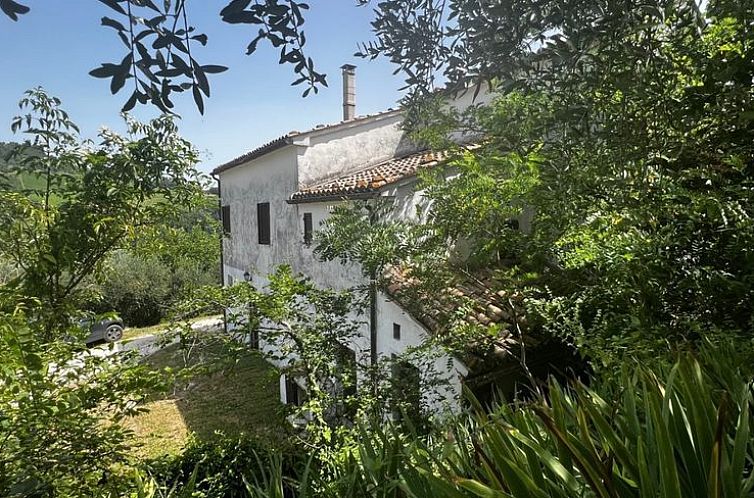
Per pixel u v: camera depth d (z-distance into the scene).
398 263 5.80
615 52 2.01
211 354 5.54
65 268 4.34
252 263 13.62
